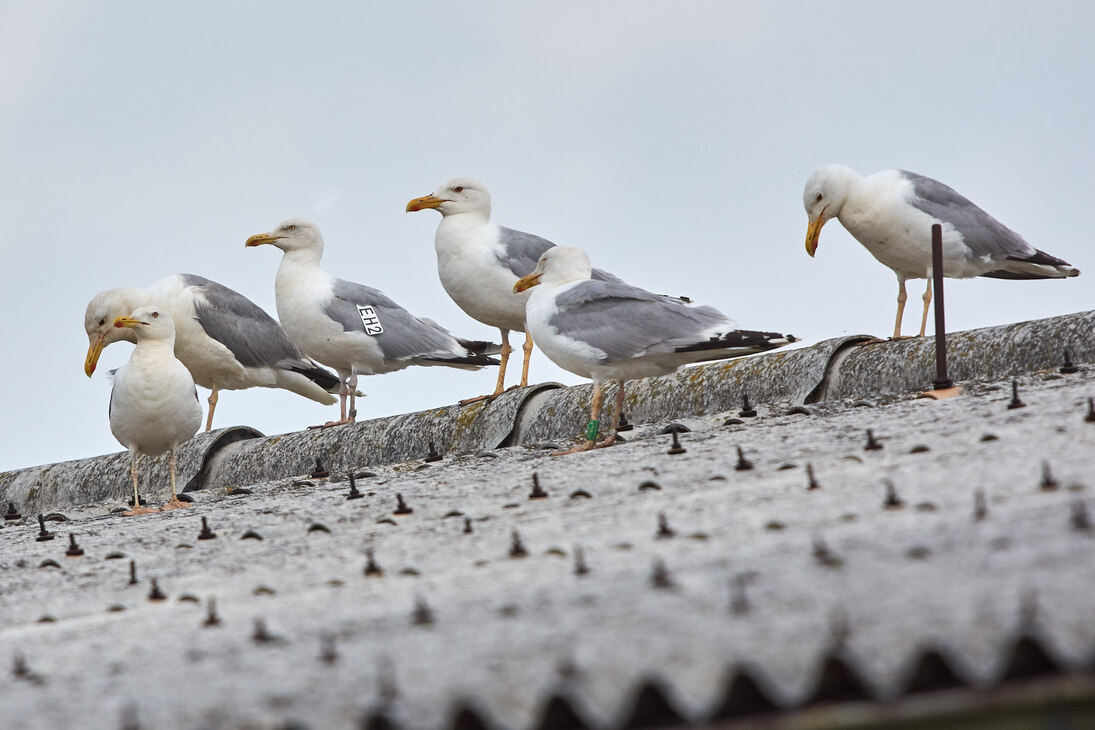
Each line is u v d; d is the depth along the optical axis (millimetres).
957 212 24312
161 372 20406
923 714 5840
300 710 6789
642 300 18922
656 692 6016
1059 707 5777
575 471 14664
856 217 24547
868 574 7734
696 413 21078
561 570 9281
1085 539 7777
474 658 7254
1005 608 6602
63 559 13508
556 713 6152
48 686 8055
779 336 18188
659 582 8281
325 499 15938
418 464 19953
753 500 10938
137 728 6762
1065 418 12820
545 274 19969
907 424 14227
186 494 21594
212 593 10562
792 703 6016
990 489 9797
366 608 9008
